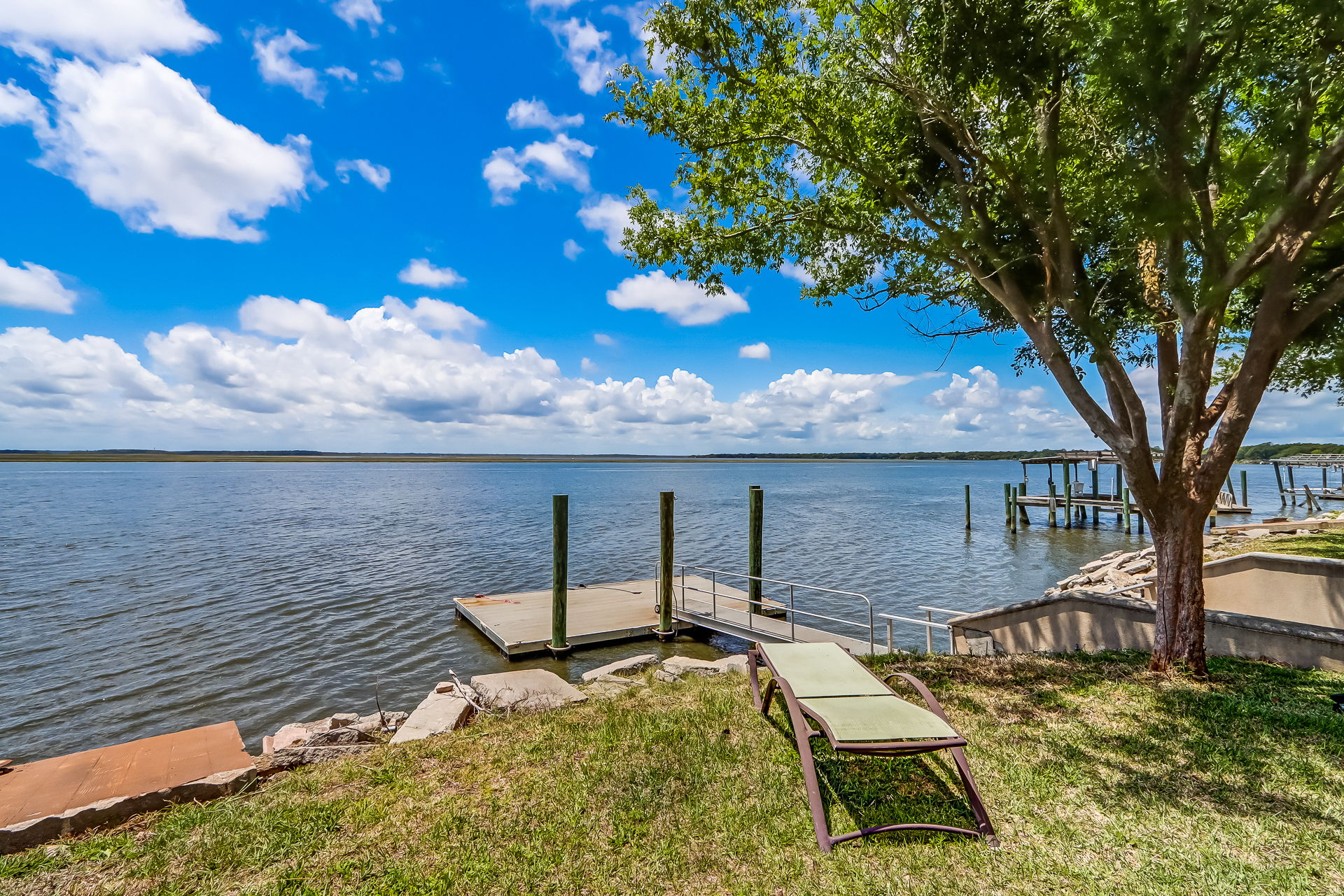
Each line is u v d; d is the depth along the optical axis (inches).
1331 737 204.7
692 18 292.2
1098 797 174.9
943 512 1898.4
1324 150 206.5
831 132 305.4
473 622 592.1
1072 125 276.4
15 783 212.7
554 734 223.0
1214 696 240.5
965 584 824.9
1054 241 283.3
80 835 173.6
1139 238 258.5
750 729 222.7
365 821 167.8
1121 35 208.2
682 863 148.7
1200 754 197.5
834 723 166.1
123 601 692.7
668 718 235.0
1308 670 272.2
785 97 299.6
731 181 342.6
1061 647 352.2
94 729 381.4
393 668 487.2
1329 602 327.3
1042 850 152.1
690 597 661.9
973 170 299.1
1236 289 298.4
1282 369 319.9
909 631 599.2
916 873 144.2
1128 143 239.1
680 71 313.4
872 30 289.6
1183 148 217.8
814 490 3073.3
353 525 1454.2
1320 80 208.4
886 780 185.6
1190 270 231.5
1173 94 209.9
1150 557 764.6
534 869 146.6
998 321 348.5
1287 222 230.4
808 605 707.4
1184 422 255.8
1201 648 267.3
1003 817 166.6
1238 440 253.3
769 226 349.1
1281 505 1930.4
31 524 1440.7
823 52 299.3
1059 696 249.6
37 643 548.7
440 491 2906.0
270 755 234.8
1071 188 283.7
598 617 586.6
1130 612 317.4
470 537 1249.4
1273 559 349.4
